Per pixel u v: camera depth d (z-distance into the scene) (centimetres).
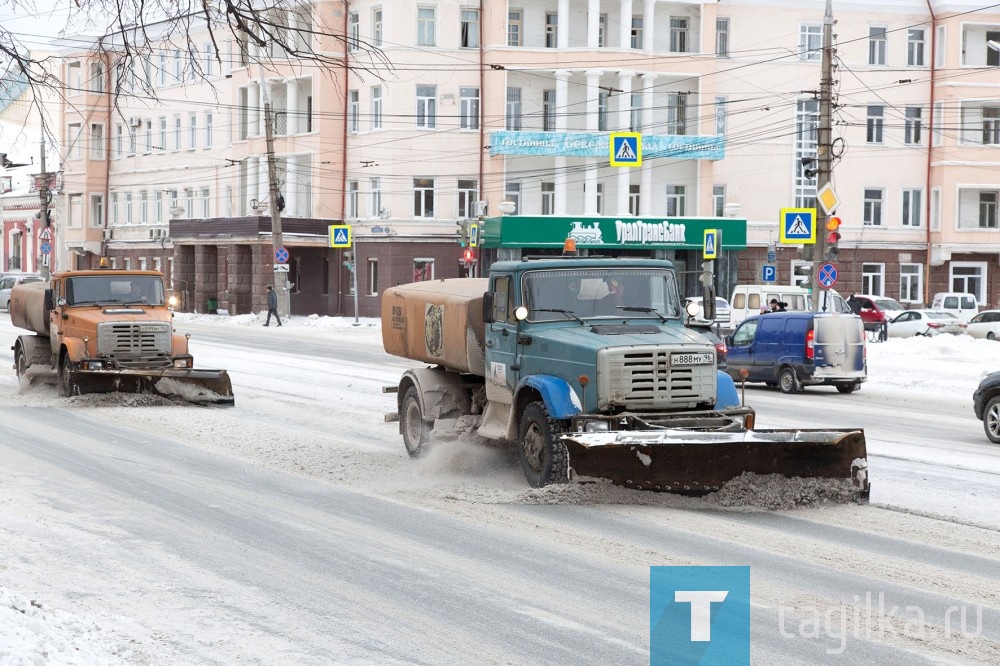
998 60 9525
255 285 9375
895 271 9606
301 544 1611
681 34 9225
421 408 2366
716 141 9100
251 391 3903
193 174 10875
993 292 9638
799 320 4291
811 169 5728
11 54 1445
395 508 1875
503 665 1106
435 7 9025
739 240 9138
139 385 3447
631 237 8894
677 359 1931
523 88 9112
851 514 1806
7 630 1102
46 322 3788
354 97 9412
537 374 2036
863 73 9469
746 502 1859
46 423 2997
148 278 3722
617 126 9069
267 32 1459
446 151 9106
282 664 1109
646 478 1880
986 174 9469
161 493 2012
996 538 1641
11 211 13688
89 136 11925
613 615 1263
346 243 8481
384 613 1277
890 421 3275
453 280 2520
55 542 1625
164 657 1123
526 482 2097
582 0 9119
